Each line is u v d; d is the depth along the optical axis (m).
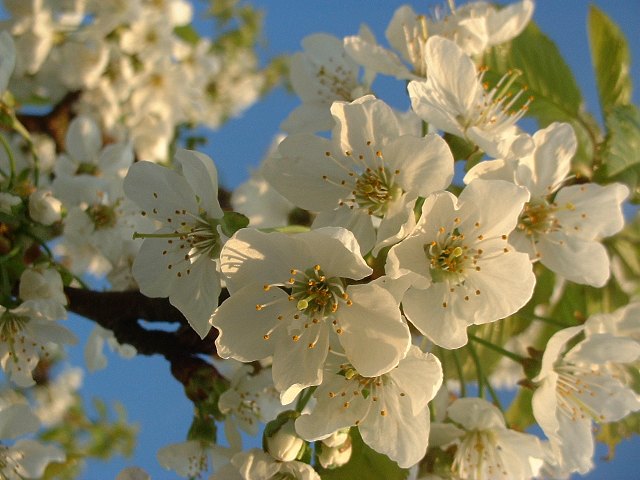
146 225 0.24
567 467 0.19
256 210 0.22
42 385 0.31
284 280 0.17
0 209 0.20
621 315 0.20
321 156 0.18
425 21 0.21
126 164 0.25
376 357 0.16
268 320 0.17
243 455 0.18
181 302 0.18
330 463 0.17
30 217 0.20
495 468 0.18
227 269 0.17
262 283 0.17
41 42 0.25
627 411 0.19
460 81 0.19
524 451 0.18
